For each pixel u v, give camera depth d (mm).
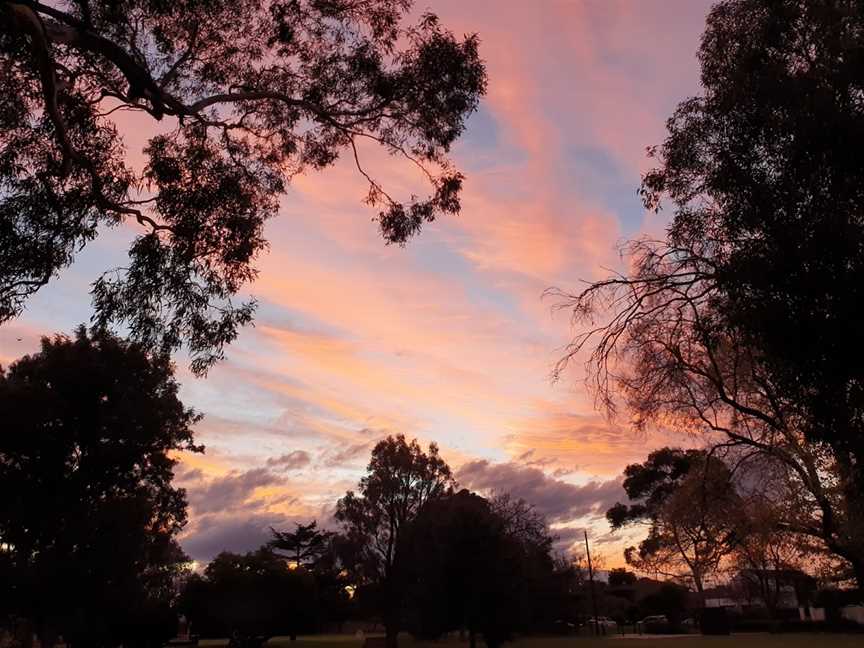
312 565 87000
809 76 8461
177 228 12078
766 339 8305
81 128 11180
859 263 7469
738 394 16859
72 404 32594
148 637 36969
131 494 35312
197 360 12352
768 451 17766
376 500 50438
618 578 120625
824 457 16141
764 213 8359
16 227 10961
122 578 32750
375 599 51000
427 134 13125
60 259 11344
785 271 7840
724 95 9352
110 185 11648
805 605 65125
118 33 11289
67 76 10773
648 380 16062
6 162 10922
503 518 34062
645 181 11086
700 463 20578
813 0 8812
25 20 8195
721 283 9219
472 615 30734
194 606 49875
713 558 23094
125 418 33844
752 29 9586
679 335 14477
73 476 32656
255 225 12789
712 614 61062
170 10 11086
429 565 32031
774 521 20781
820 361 7875
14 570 29953
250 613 49844
